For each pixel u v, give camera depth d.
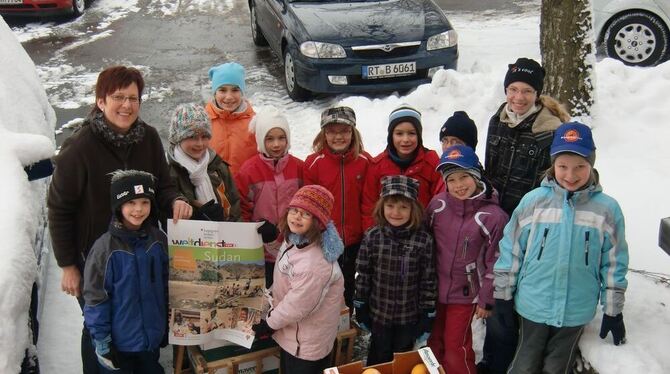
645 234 4.27
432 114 6.62
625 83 6.20
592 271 2.93
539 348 3.12
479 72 7.80
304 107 7.54
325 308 3.12
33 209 3.36
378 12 7.85
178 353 3.36
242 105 4.10
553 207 2.94
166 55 9.65
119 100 2.88
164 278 3.08
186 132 3.25
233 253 3.13
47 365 3.74
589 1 5.55
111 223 2.90
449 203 3.29
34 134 4.12
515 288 3.10
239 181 3.67
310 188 3.07
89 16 11.91
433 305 3.32
